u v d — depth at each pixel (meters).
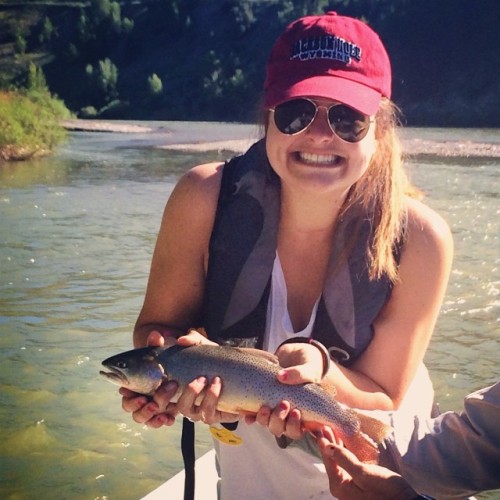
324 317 1.06
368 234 1.03
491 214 5.36
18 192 6.66
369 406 1.04
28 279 3.61
